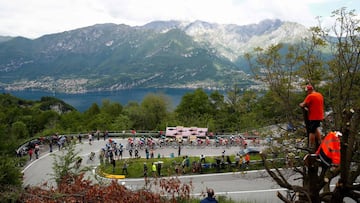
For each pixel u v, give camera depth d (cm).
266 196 2505
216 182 2911
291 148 1803
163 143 4562
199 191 2630
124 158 3888
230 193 2589
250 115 3112
